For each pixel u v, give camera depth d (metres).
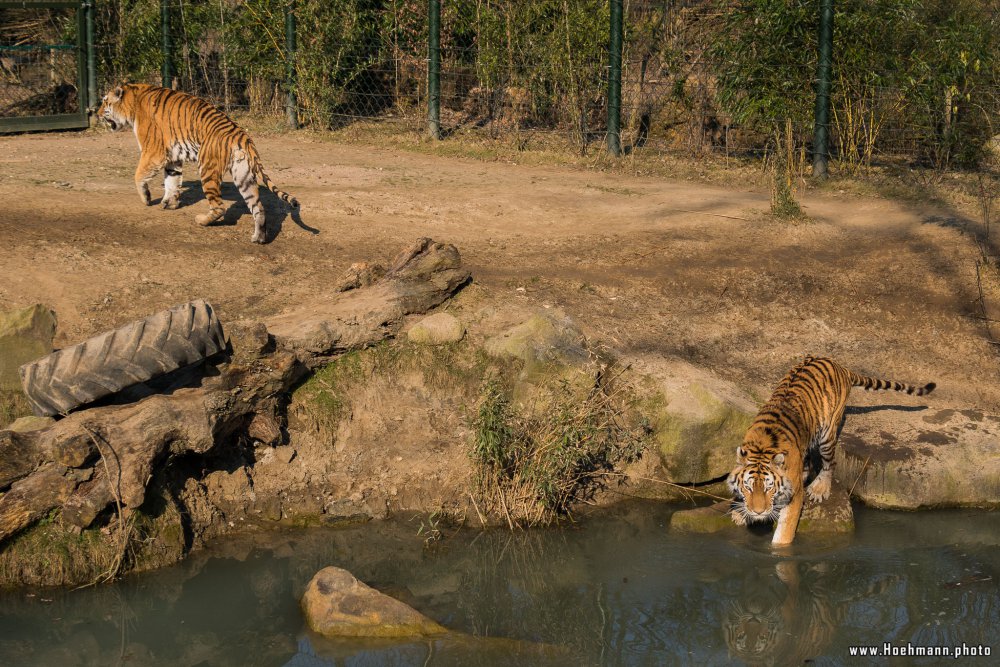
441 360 7.20
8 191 9.66
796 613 5.32
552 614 5.32
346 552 6.04
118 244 8.43
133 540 5.78
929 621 5.23
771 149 13.15
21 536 5.62
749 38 12.43
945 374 7.96
